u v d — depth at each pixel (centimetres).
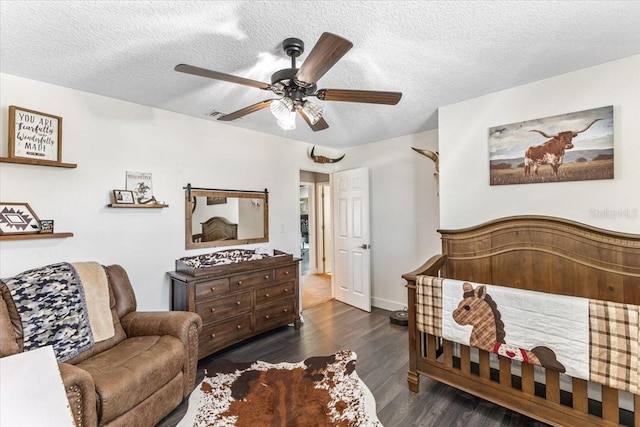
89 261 243
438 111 294
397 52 191
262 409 209
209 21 157
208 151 329
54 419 118
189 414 204
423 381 243
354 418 198
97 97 255
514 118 248
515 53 195
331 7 147
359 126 354
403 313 383
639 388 144
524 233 237
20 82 220
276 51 188
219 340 285
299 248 422
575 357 159
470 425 190
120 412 166
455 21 160
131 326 230
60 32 165
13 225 212
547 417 175
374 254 440
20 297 189
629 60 202
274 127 357
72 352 193
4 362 120
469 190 274
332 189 477
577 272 215
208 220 329
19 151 212
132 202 270
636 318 145
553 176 230
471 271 264
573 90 221
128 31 165
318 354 288
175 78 225
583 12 154
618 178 206
